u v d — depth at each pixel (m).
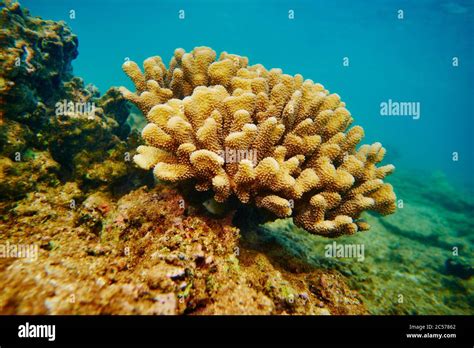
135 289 1.99
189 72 3.52
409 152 40.00
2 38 3.57
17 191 3.06
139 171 3.79
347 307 2.88
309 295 2.85
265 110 2.95
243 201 2.59
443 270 5.83
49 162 3.54
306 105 3.10
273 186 2.53
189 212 2.83
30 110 3.72
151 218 2.79
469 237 9.38
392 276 4.75
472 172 36.09
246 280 2.52
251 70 3.86
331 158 2.93
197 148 2.67
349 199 3.04
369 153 3.23
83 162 3.71
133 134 4.30
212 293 2.28
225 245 2.66
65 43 5.34
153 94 3.31
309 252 4.04
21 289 1.95
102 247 2.54
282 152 2.69
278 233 4.27
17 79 3.56
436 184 17.98
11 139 3.33
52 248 2.51
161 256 2.20
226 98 2.70
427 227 8.91
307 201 2.86
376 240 6.32
